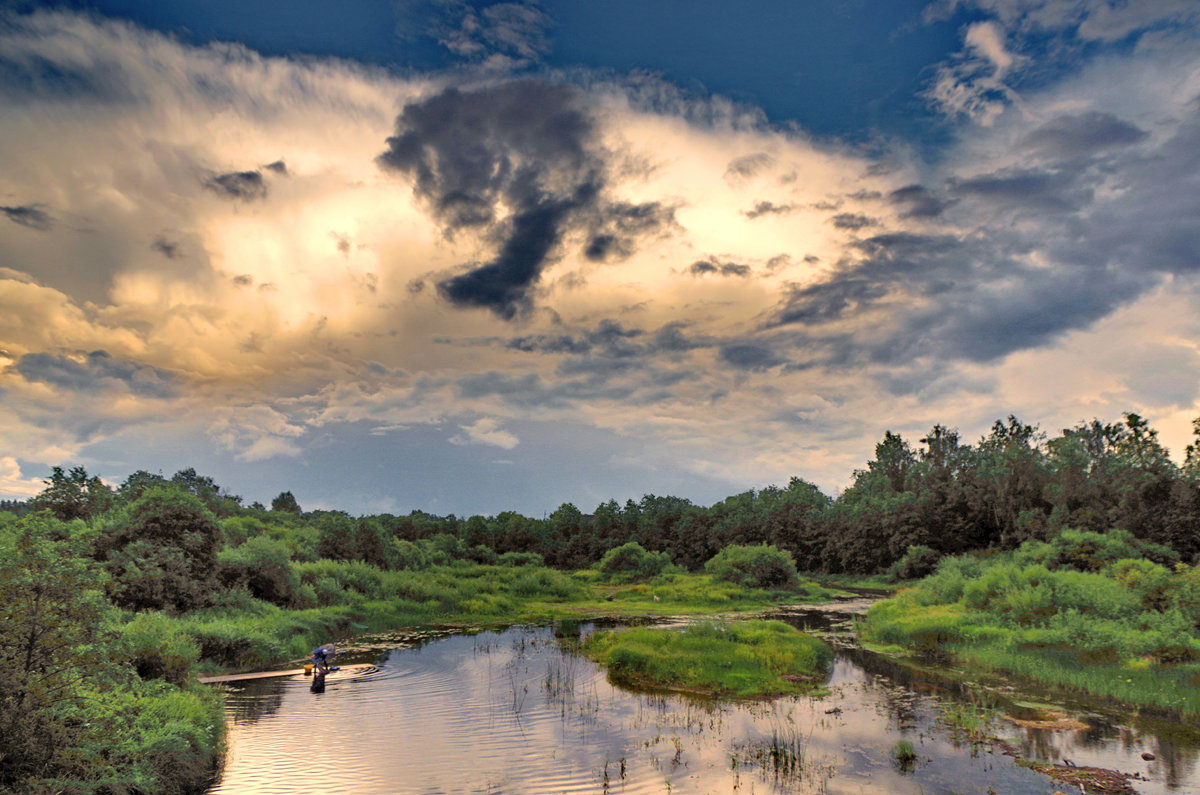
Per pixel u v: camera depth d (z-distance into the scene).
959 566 50.78
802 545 100.12
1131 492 65.31
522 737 17.44
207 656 25.53
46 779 10.96
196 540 30.64
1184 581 28.11
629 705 20.78
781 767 15.16
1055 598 30.17
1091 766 15.09
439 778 14.51
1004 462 85.75
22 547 11.70
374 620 40.94
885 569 88.00
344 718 19.11
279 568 37.00
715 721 18.92
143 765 12.71
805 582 73.44
